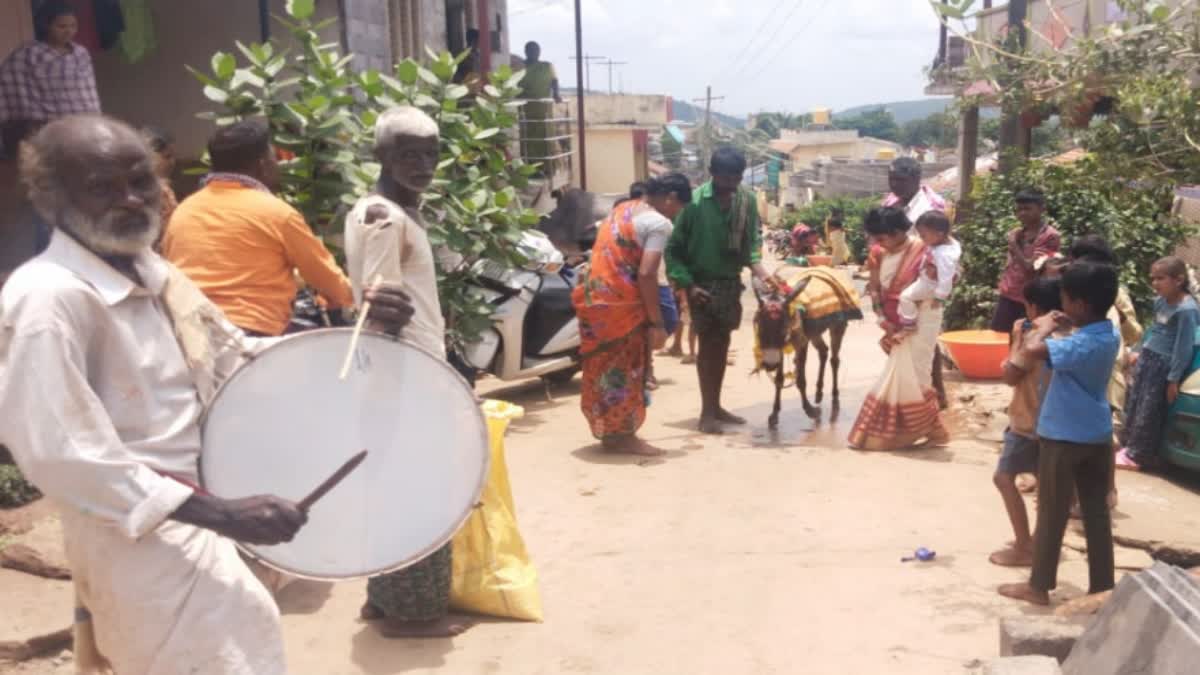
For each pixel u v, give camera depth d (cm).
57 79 662
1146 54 422
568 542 568
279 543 267
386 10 1034
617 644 445
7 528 502
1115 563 538
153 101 946
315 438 295
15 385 243
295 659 429
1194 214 1143
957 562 536
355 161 686
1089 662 353
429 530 302
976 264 1146
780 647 441
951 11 447
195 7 926
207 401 285
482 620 466
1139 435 694
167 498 249
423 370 307
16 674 404
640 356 736
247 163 460
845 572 523
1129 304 745
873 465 714
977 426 827
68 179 254
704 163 5591
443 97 764
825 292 853
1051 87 453
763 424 852
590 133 3088
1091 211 1051
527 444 775
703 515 611
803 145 7119
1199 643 310
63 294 249
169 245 452
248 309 441
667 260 814
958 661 425
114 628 266
